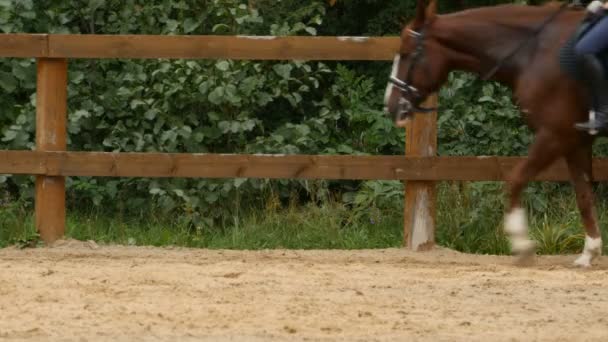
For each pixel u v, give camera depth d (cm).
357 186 1595
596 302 990
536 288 1061
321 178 1311
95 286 1032
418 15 1209
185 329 846
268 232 1422
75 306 934
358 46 1293
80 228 1404
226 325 862
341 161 1306
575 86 1134
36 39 1316
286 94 1548
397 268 1196
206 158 1316
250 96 1528
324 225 1413
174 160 1320
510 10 1197
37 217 1347
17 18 1498
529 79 1163
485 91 1491
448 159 1298
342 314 914
